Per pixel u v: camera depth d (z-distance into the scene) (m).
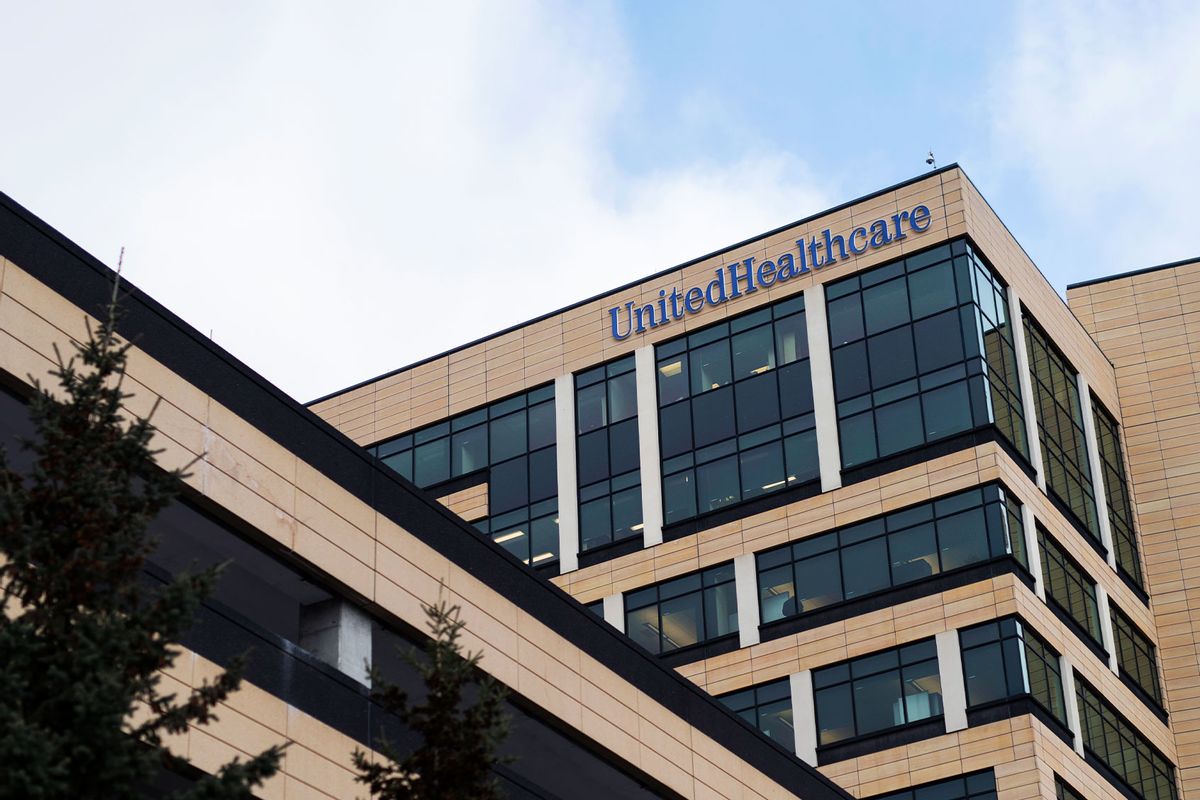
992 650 56.47
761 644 60.03
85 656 18.72
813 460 61.72
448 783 22.70
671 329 66.56
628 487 64.94
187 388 30.11
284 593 32.47
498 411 69.12
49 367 27.42
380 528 33.69
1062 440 64.56
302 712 29.81
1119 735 61.34
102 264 29.08
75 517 20.09
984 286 62.34
